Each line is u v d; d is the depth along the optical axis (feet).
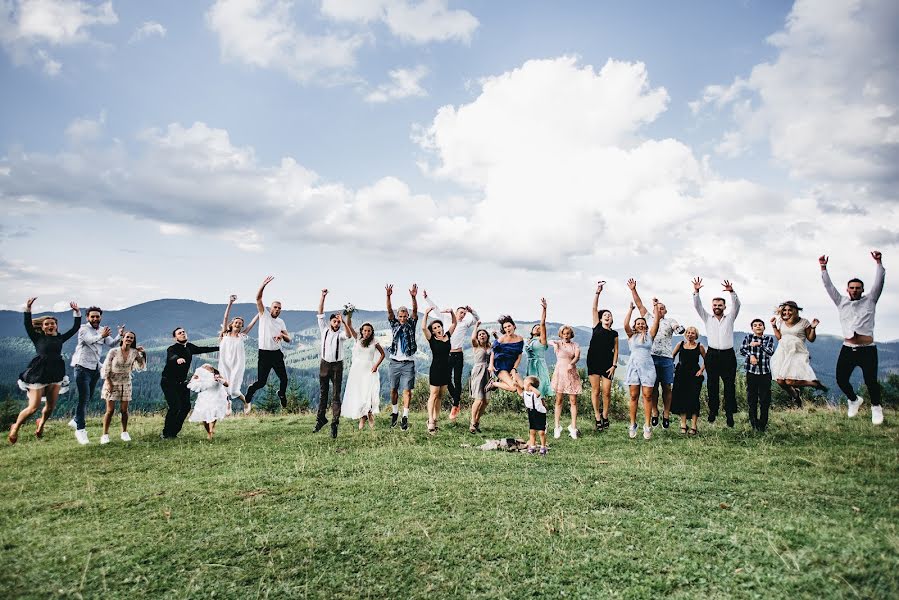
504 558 16.22
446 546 17.03
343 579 15.33
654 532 17.35
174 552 17.04
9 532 18.89
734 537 16.35
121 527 19.11
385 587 14.88
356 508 20.48
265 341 44.75
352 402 38.24
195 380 36.55
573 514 19.30
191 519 19.69
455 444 33.53
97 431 40.68
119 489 23.89
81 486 24.71
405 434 36.55
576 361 35.73
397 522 18.98
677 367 35.32
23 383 35.45
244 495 22.34
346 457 29.37
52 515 20.54
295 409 64.13
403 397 39.29
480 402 37.68
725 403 34.94
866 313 31.73
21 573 15.81
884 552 14.52
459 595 14.38
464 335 43.55
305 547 17.17
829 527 16.70
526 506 20.24
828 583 13.34
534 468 26.30
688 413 35.14
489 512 19.66
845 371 32.71
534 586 14.57
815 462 25.00
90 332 35.94
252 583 15.26
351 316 36.91
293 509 20.56
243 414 49.19
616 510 19.66
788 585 13.44
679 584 14.11
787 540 15.89
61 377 36.78
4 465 29.40
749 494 20.71
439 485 23.03
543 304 40.01
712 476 23.56
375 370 39.09
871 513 17.92
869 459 24.85
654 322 35.32
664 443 31.91
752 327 34.24
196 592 14.78
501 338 37.52
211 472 26.76
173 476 26.07
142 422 46.01
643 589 13.94
